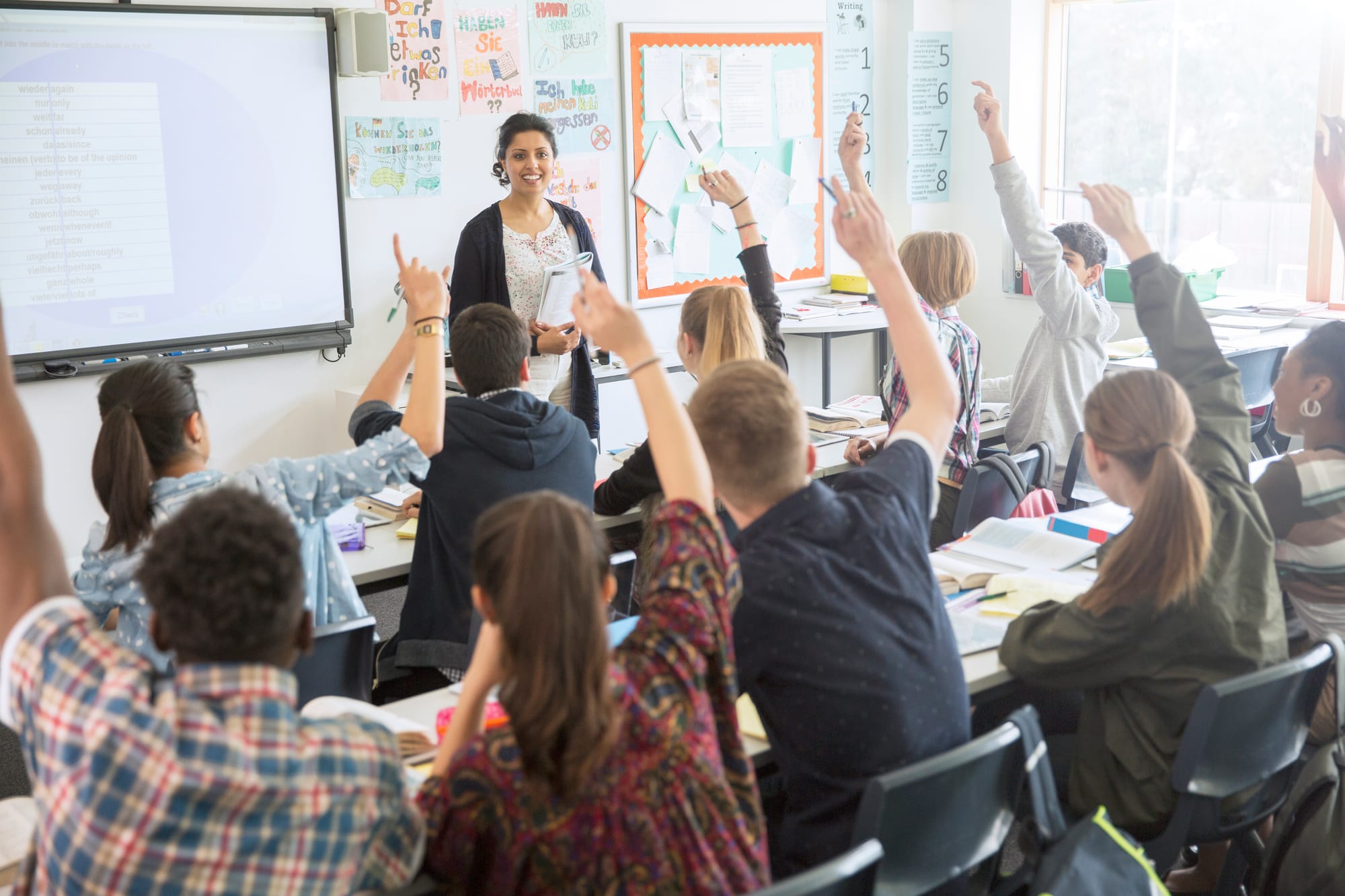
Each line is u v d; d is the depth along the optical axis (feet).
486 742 3.94
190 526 3.65
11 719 3.78
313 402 15.25
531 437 8.16
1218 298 17.78
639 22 17.30
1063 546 8.38
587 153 17.17
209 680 3.59
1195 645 6.27
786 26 18.90
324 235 14.89
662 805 3.92
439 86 15.58
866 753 5.18
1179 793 6.15
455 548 8.18
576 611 3.76
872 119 20.33
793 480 5.31
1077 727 7.38
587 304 4.59
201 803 3.43
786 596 5.12
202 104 13.71
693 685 4.03
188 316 14.03
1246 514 6.52
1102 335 11.92
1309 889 6.19
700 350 9.46
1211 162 18.52
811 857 5.41
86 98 12.98
